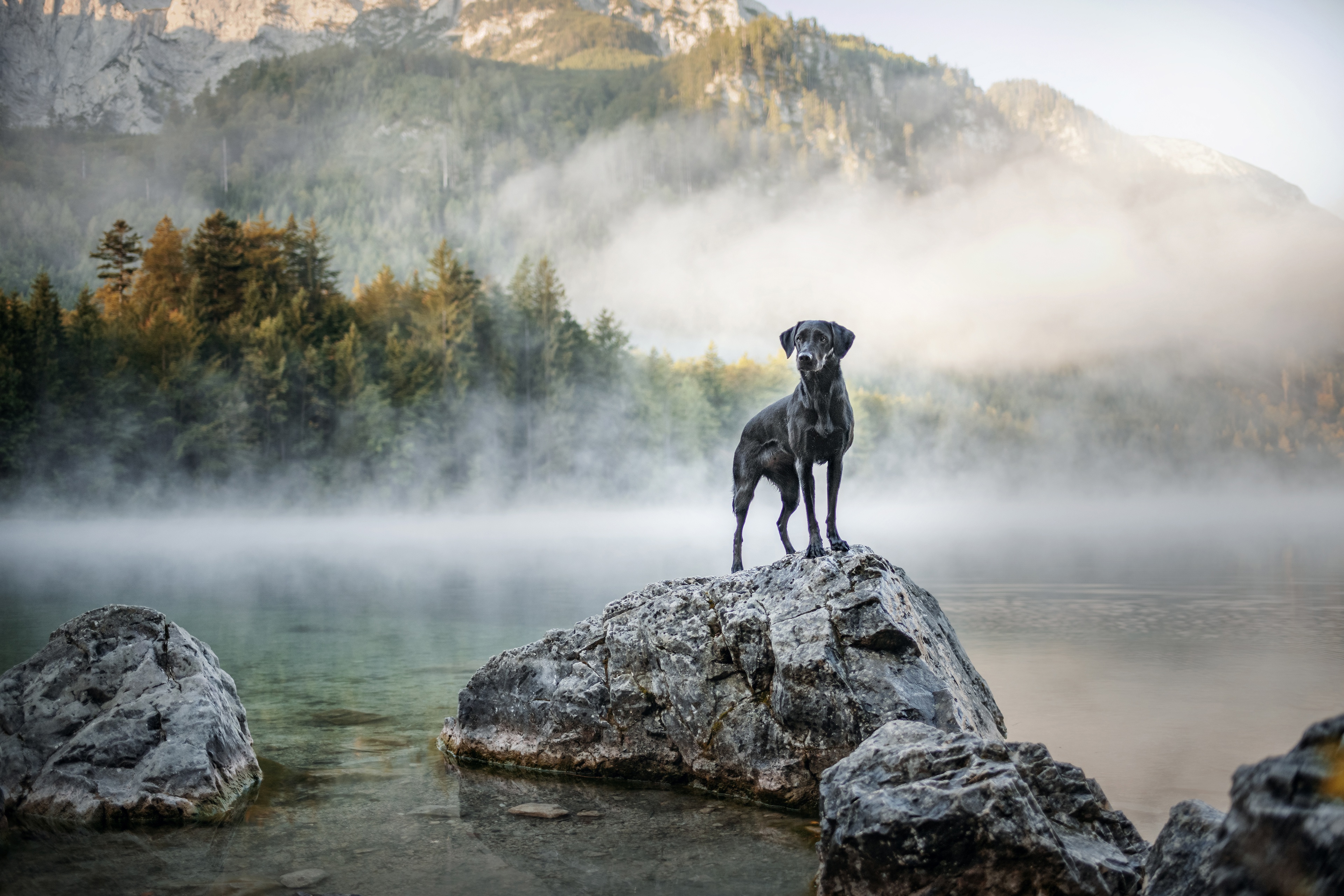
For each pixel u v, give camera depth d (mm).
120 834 5754
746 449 8086
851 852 4398
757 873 5117
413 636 14258
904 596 6938
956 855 4203
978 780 4348
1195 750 7379
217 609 17750
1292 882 2852
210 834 5770
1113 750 7387
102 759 6301
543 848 5520
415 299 90312
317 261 92625
